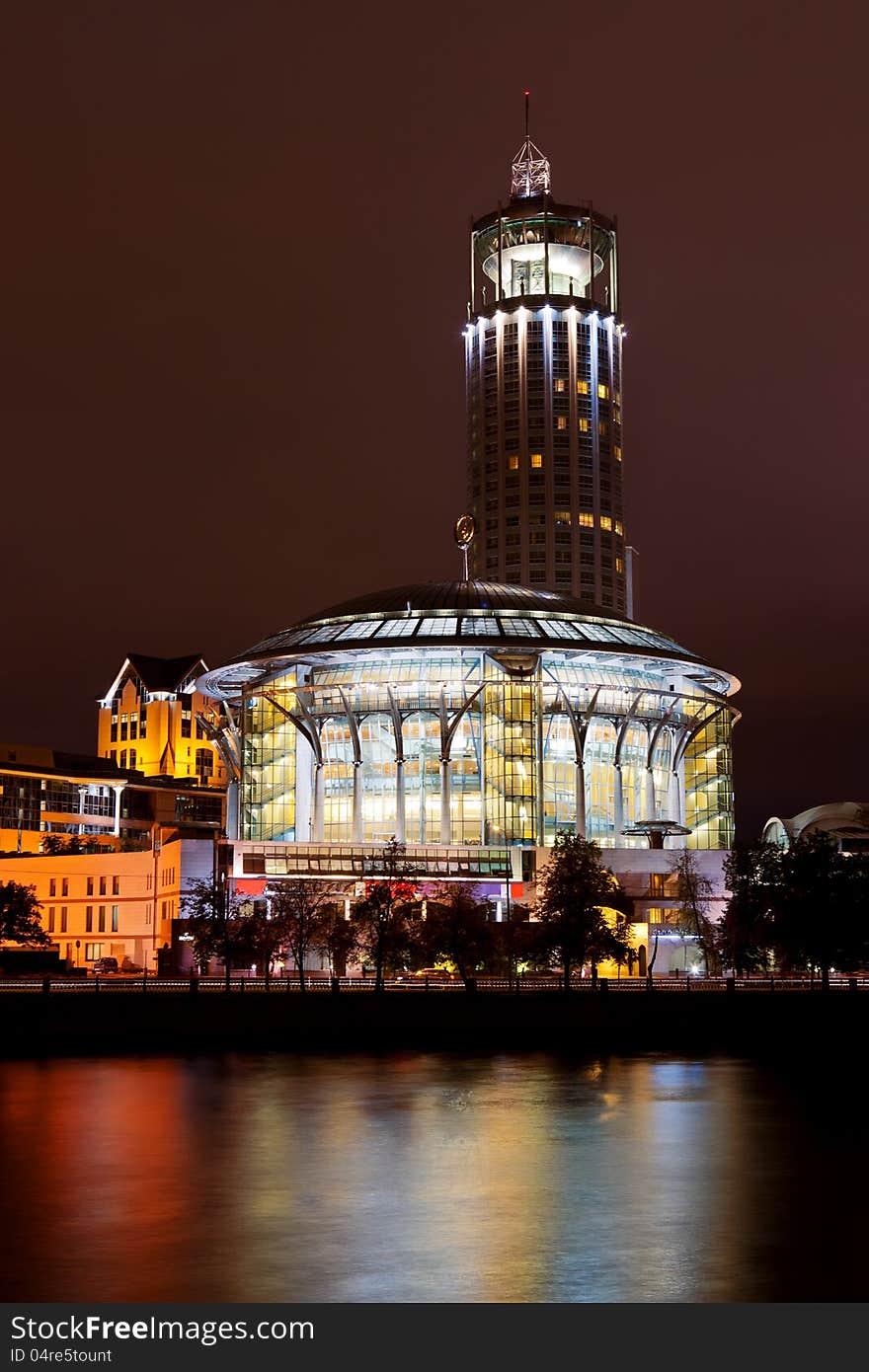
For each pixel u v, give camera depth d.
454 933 123.94
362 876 145.12
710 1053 96.38
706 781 189.62
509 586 190.38
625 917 136.00
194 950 128.62
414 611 172.75
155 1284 37.69
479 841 166.88
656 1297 36.28
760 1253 40.81
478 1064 89.31
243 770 180.88
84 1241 42.34
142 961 162.00
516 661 165.62
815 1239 42.44
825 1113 68.12
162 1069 86.12
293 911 127.62
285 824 176.62
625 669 177.75
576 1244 41.88
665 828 164.88
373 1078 81.88
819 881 124.06
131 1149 58.41
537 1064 89.50
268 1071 85.25
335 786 173.62
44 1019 96.44
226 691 190.38
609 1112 68.25
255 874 146.00
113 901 165.88
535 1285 37.38
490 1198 48.53
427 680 168.12
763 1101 72.62
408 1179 52.09
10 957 148.12
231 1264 39.53
